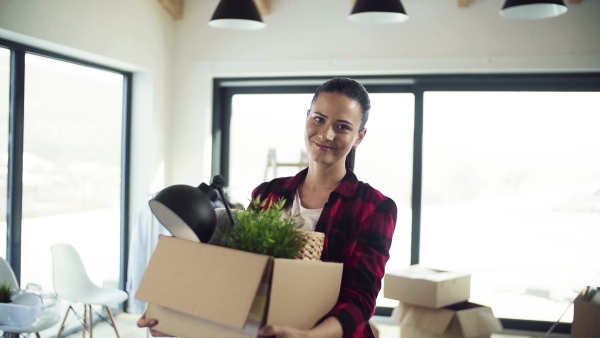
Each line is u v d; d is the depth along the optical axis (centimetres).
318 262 120
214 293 114
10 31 344
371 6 342
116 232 501
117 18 445
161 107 514
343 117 139
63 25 387
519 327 482
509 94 487
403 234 507
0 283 314
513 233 490
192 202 127
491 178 492
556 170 481
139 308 450
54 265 373
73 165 445
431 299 327
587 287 332
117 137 497
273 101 536
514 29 459
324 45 495
